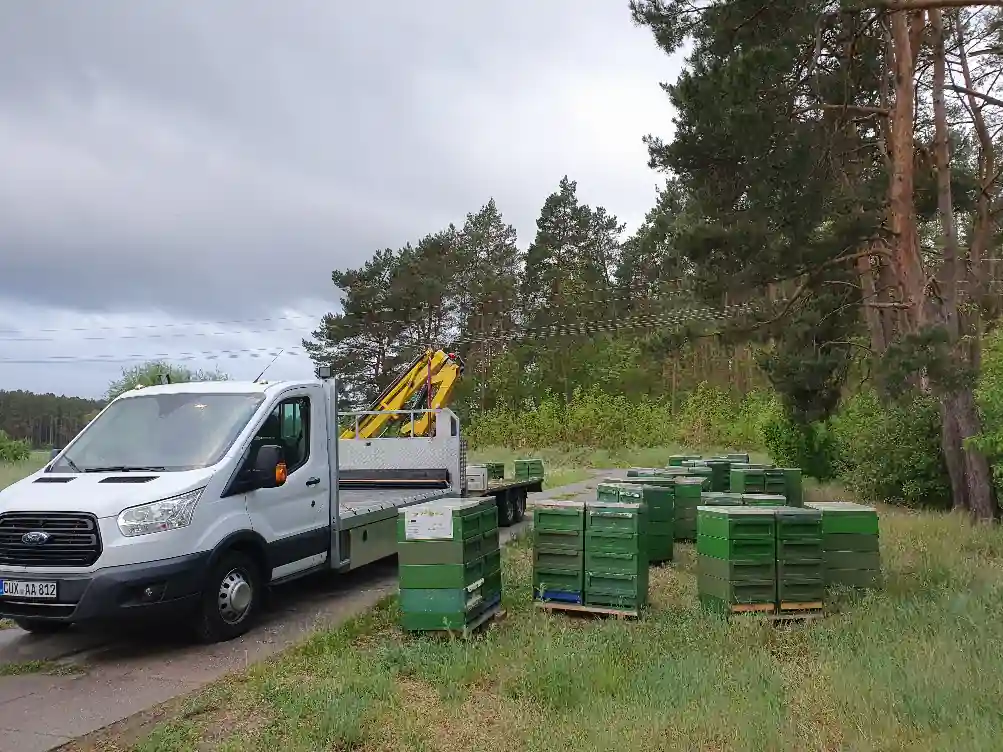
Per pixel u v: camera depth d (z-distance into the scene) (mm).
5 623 8289
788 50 12766
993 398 11891
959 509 14711
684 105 14773
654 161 16953
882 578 8273
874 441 17438
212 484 7199
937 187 16547
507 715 5059
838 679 5344
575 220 55156
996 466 13461
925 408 16391
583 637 6590
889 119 16656
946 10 17953
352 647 6797
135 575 6480
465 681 5754
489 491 14695
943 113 15805
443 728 4957
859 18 14586
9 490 7121
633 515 7531
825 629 6754
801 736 4516
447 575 6793
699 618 7195
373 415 13133
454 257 50625
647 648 6312
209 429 7797
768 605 7320
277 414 8281
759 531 7355
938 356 12695
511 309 52344
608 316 51219
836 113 16109
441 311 49031
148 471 7266
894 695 5020
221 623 7297
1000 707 4773
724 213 15891
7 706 5734
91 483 6973
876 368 13703
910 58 14898
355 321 47375
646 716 4840
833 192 15430
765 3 13156
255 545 7648
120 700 5824
